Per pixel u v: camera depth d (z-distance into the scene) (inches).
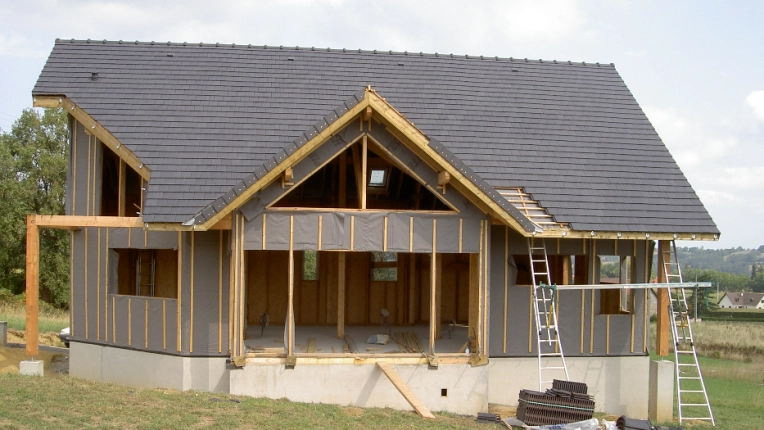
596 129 721.0
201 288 578.2
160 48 744.3
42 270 1625.2
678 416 655.1
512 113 721.0
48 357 777.6
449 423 503.8
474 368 565.3
